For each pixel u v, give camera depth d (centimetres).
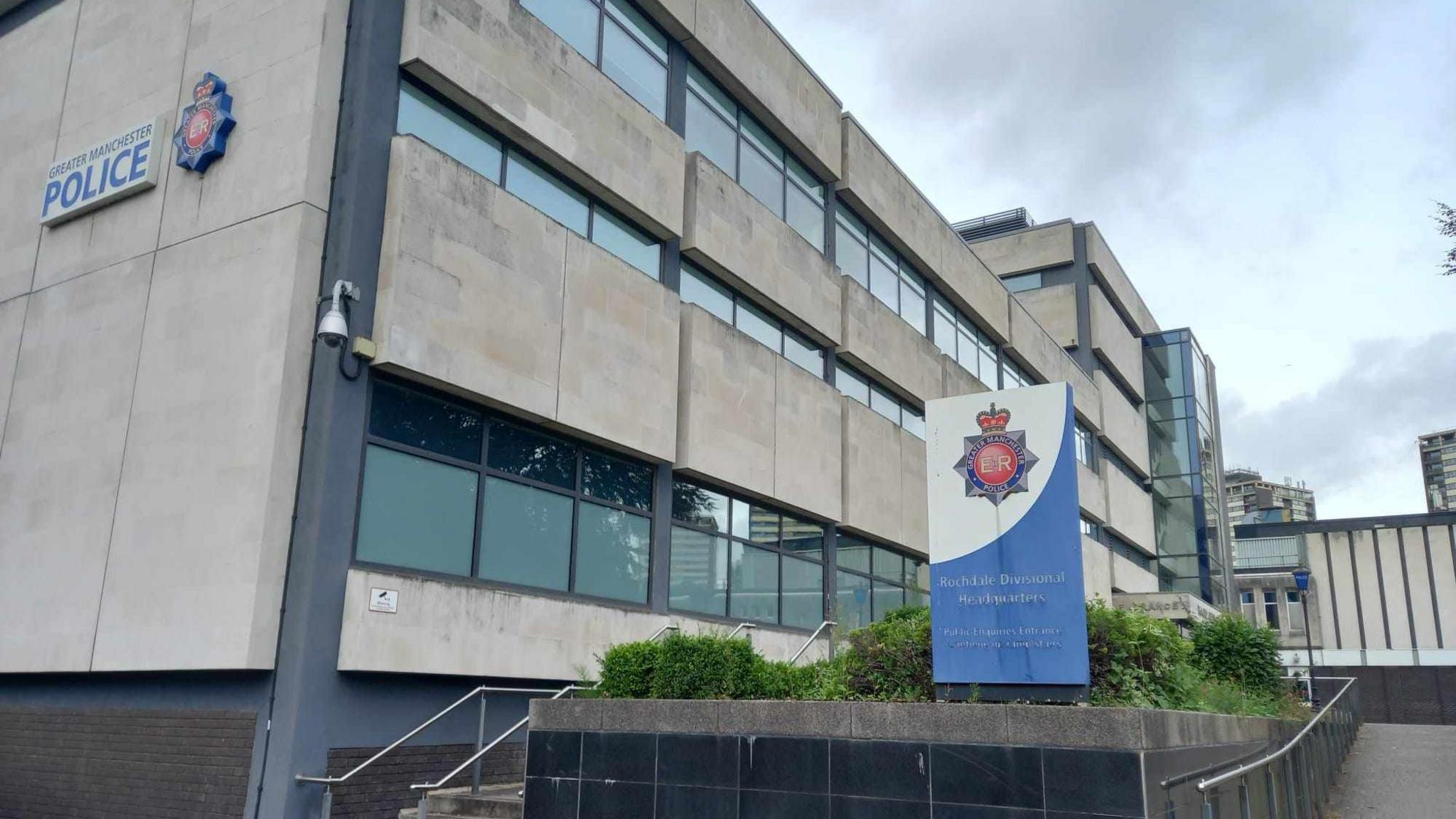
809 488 2144
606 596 1630
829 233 2461
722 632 1852
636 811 976
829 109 2478
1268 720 1304
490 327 1429
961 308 3148
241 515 1220
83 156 1551
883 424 2484
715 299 2002
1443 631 5966
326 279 1296
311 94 1328
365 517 1280
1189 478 4659
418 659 1288
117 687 1337
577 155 1639
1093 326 4238
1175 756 853
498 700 1438
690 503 1864
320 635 1198
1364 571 6269
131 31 1571
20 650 1399
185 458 1297
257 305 1288
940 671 991
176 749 1246
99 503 1370
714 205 1953
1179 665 1112
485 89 1482
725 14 2084
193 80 1463
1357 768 2086
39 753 1390
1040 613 962
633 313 1703
